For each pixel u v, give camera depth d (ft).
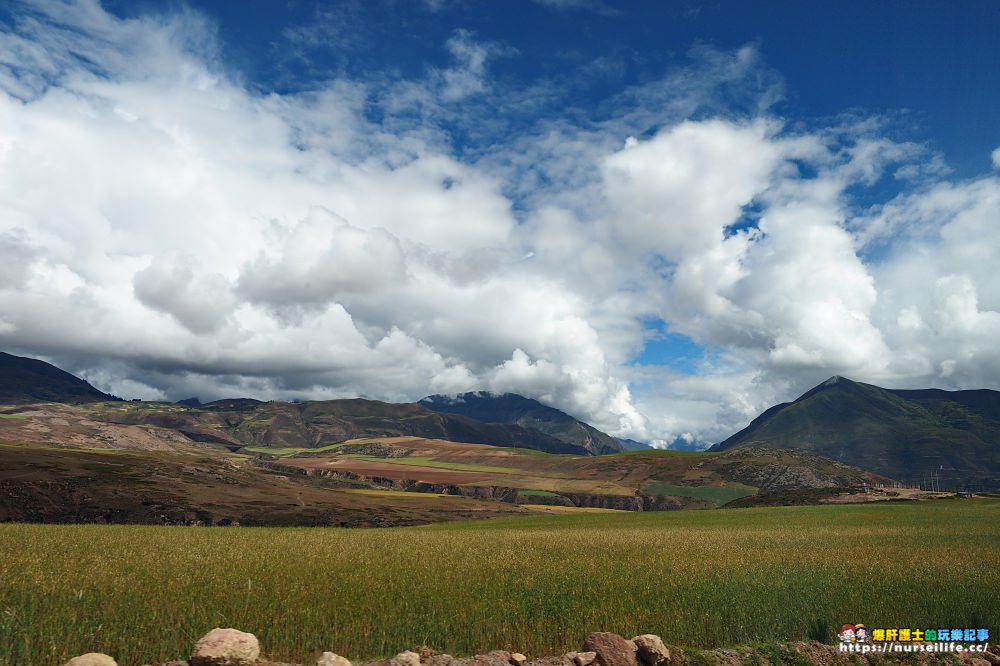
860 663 44.09
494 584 60.59
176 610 44.60
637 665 40.96
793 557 94.99
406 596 53.16
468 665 38.63
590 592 57.26
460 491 650.02
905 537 149.18
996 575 74.08
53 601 44.98
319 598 50.47
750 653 44.32
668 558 91.35
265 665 36.27
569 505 597.11
